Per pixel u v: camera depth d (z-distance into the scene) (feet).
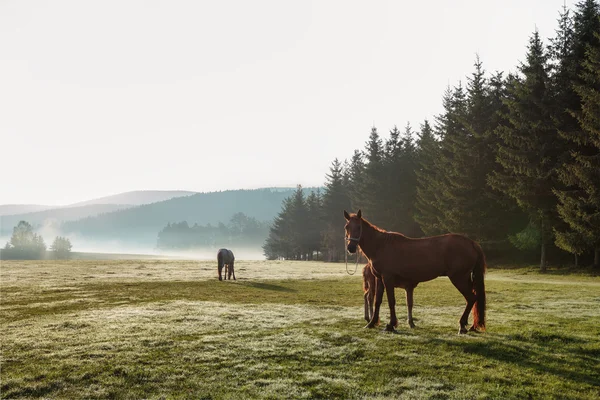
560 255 137.39
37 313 47.55
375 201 240.53
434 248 34.76
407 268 35.06
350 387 22.54
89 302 56.39
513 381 23.18
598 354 28.25
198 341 31.94
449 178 159.94
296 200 378.53
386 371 24.90
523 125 122.83
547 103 120.78
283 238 395.96
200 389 22.50
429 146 220.02
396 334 33.81
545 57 125.29
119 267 147.74
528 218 143.13
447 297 60.39
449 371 24.82
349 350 29.04
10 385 23.18
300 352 28.86
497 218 148.66
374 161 250.98
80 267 146.10
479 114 156.25
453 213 153.99
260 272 128.06
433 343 30.76
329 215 318.24
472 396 21.15
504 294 61.77
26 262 184.96
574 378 23.85
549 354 28.12
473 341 31.07
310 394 21.59
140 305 51.57
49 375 24.56
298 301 57.11
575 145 115.24
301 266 169.48
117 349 29.86
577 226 101.76
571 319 40.52
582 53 118.73
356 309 48.65
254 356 27.99
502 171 144.66
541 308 47.85
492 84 170.60
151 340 32.32
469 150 153.28
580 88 99.45
